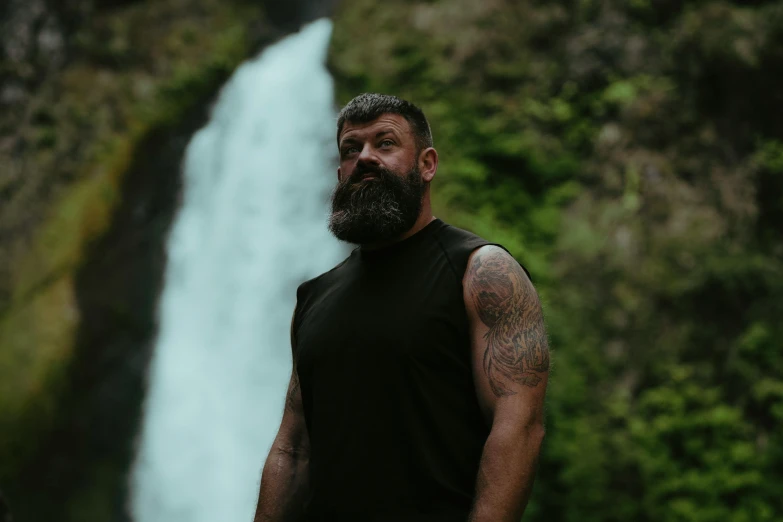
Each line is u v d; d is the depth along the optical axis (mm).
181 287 15422
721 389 11359
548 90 14039
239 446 13820
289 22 19781
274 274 14727
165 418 14414
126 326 15156
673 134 13320
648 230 12641
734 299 11867
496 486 2145
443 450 2244
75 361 14805
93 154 16438
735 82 13195
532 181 13422
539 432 2254
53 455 14250
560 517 10781
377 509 2221
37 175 16516
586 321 12031
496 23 14734
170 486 13930
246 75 17328
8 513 3758
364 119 2529
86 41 17734
